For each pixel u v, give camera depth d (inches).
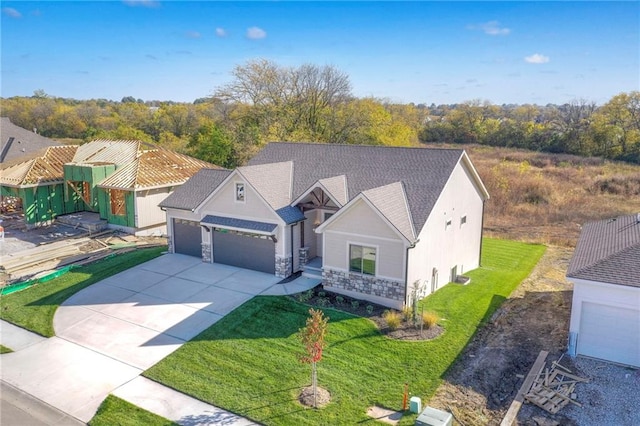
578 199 1791.3
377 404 540.1
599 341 617.0
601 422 497.7
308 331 549.0
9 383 603.2
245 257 961.5
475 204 1042.1
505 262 1120.2
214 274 936.3
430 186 862.5
